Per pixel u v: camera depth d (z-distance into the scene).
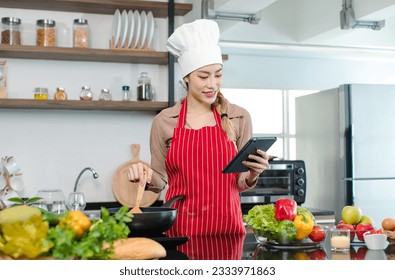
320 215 3.76
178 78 3.91
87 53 3.55
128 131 3.87
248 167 1.97
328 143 4.27
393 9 3.33
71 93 3.76
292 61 4.72
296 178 3.98
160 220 1.65
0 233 1.19
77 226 1.17
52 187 3.72
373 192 4.06
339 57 4.75
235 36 4.31
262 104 4.79
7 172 3.56
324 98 4.33
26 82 3.68
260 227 1.74
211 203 2.14
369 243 1.73
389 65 4.92
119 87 3.85
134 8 3.73
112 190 3.79
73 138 3.77
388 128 4.10
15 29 3.52
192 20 3.86
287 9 4.46
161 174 2.38
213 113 2.26
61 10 3.73
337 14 3.94
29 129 3.71
